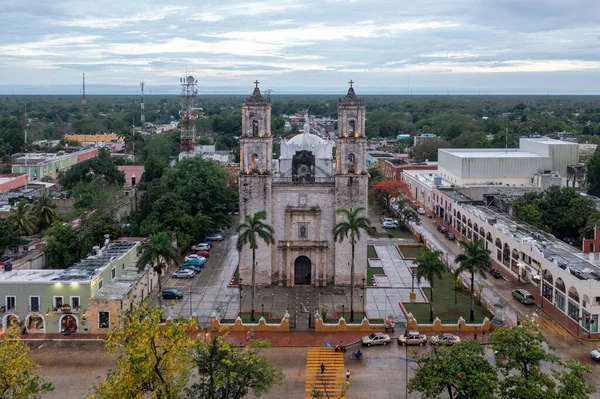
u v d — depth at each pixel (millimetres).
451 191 149375
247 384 50844
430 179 173375
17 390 51000
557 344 73062
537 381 47344
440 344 71188
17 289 76188
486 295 91750
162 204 114875
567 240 119625
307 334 76375
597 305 75688
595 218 111875
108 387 44938
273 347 72375
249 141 93500
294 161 95250
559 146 158125
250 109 93062
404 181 186375
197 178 124812
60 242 99125
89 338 75125
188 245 117688
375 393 60375
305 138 107375
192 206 121125
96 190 139375
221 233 132750
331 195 94500
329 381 63000
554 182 147625
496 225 112250
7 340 50000
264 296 90812
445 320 80688
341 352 70875
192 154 195750
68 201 141250
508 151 172250
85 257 97438
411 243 123688
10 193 144750
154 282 94250
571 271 82188
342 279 95375
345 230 81562
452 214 139125
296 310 84812
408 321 77062
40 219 119938
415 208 155500
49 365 67188
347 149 93062
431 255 80312
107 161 163750
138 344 45031
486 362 49656
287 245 94562
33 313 76312
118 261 87750
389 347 72438
